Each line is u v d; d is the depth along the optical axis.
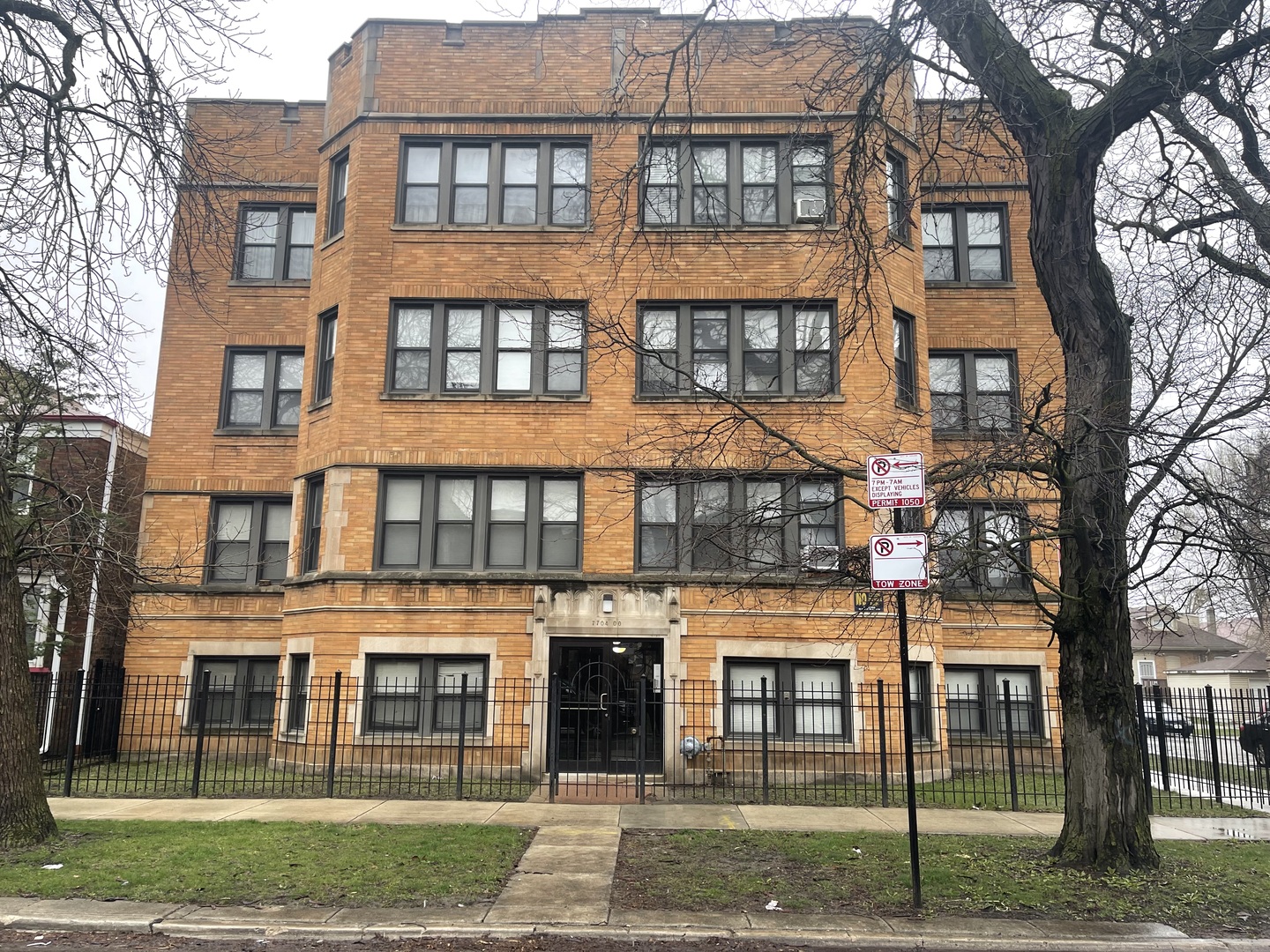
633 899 7.80
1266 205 9.26
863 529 15.21
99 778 14.30
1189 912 7.56
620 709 15.03
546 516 15.94
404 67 17.19
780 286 16.20
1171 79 8.66
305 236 19.67
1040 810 12.23
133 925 7.01
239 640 17.95
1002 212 19.00
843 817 11.56
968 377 18.28
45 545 13.02
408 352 16.45
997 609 17.69
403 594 15.35
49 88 10.75
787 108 16.77
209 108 19.69
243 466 18.72
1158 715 14.78
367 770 14.78
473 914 7.33
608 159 16.69
